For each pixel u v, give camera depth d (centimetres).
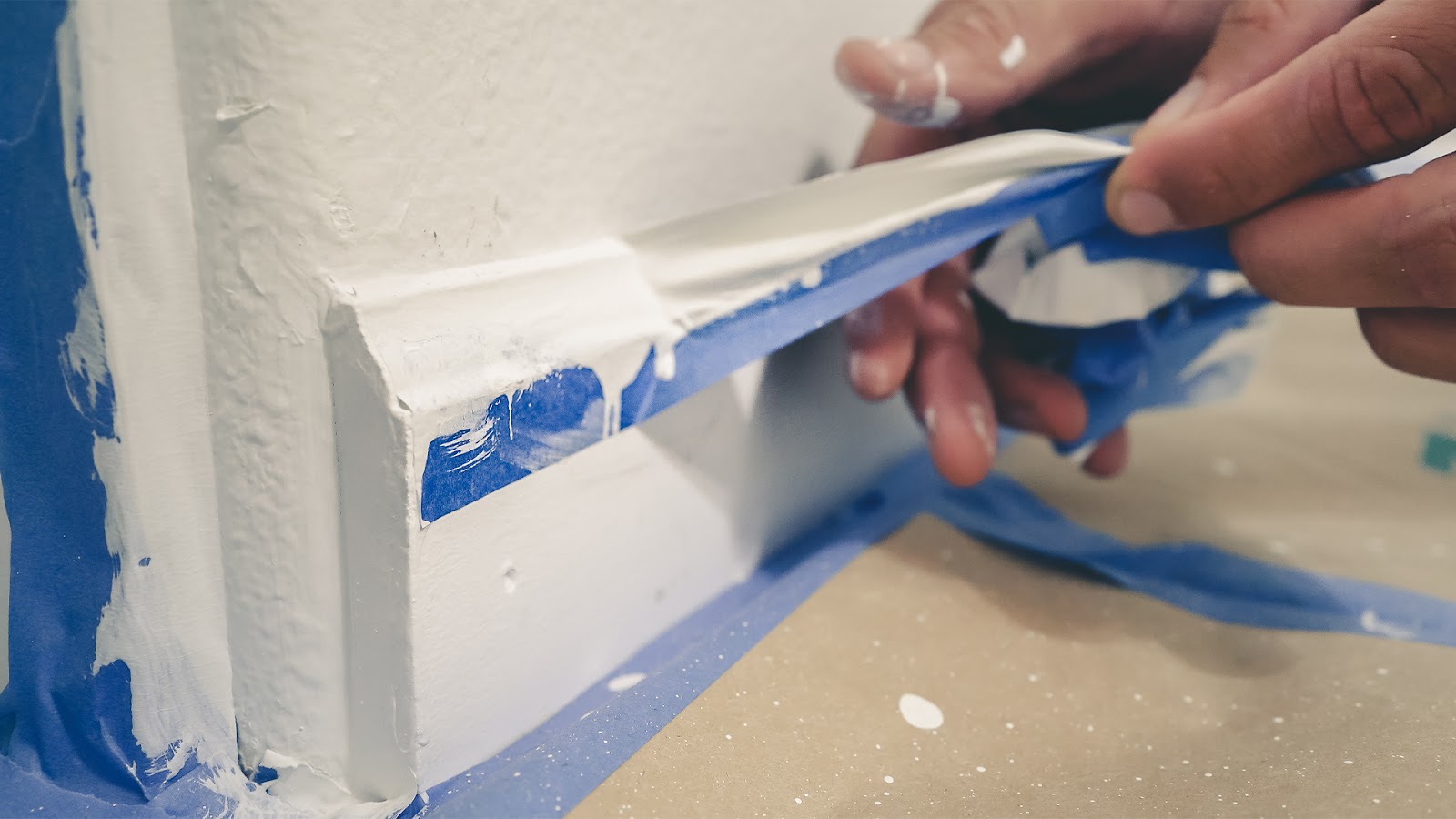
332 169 29
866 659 46
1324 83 39
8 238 29
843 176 45
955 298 57
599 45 37
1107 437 69
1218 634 51
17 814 32
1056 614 52
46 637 33
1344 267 42
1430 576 59
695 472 47
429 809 34
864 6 54
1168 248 51
